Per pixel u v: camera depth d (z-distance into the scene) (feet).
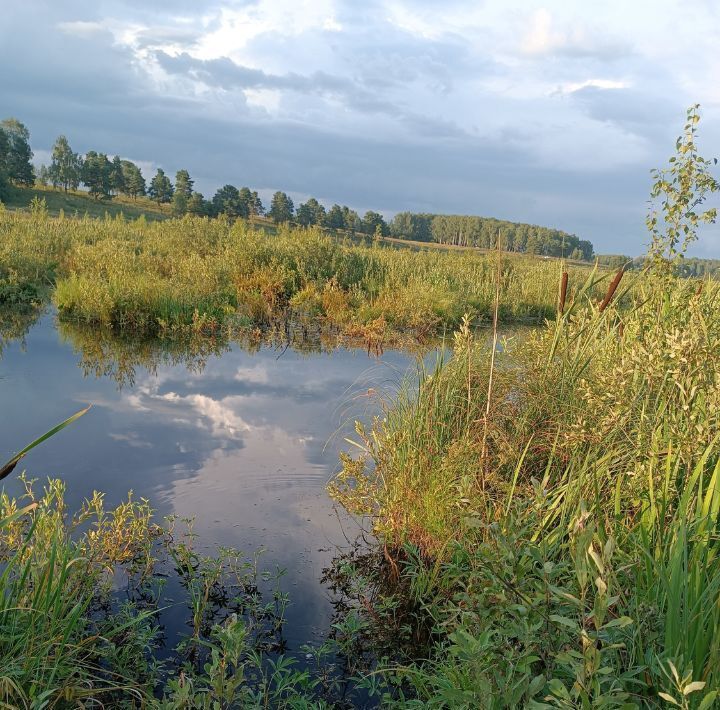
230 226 90.63
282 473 19.77
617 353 16.92
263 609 13.15
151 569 14.20
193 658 11.64
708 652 7.59
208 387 28.99
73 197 299.38
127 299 41.91
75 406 25.18
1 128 285.02
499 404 17.13
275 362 34.45
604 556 6.59
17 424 22.74
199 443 21.90
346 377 31.45
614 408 13.26
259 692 10.59
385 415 20.38
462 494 12.88
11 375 29.07
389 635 12.71
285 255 57.88
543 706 6.40
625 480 12.89
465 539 13.10
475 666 7.46
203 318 40.96
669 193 22.70
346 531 16.67
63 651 10.23
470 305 55.72
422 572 13.92
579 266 77.20
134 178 380.17
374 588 14.26
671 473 11.56
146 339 38.42
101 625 11.96
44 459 19.81
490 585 9.62
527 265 83.15
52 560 10.22
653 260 22.74
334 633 12.65
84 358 33.09
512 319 58.90
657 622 8.38
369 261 64.03
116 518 14.71
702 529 9.45
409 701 9.68
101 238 76.33
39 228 75.87
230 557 14.73
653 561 8.89
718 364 12.43
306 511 17.52
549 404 16.11
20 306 45.68
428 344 41.16
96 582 13.34
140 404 25.90
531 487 13.15
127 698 10.41
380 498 16.20
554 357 17.92
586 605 7.21
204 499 17.80
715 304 19.08
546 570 7.50
